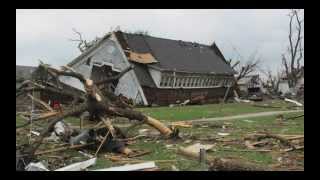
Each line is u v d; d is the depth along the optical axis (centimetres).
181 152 1338
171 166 1183
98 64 4506
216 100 5381
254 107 4059
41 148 1452
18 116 2461
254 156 1333
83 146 1446
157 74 4534
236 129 2055
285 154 1362
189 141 1648
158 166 1188
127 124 2223
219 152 1399
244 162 1209
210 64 5609
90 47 4500
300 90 6106
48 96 2720
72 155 1370
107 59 4475
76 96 2227
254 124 2300
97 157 1347
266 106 4172
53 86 2500
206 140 1661
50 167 1201
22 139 1650
